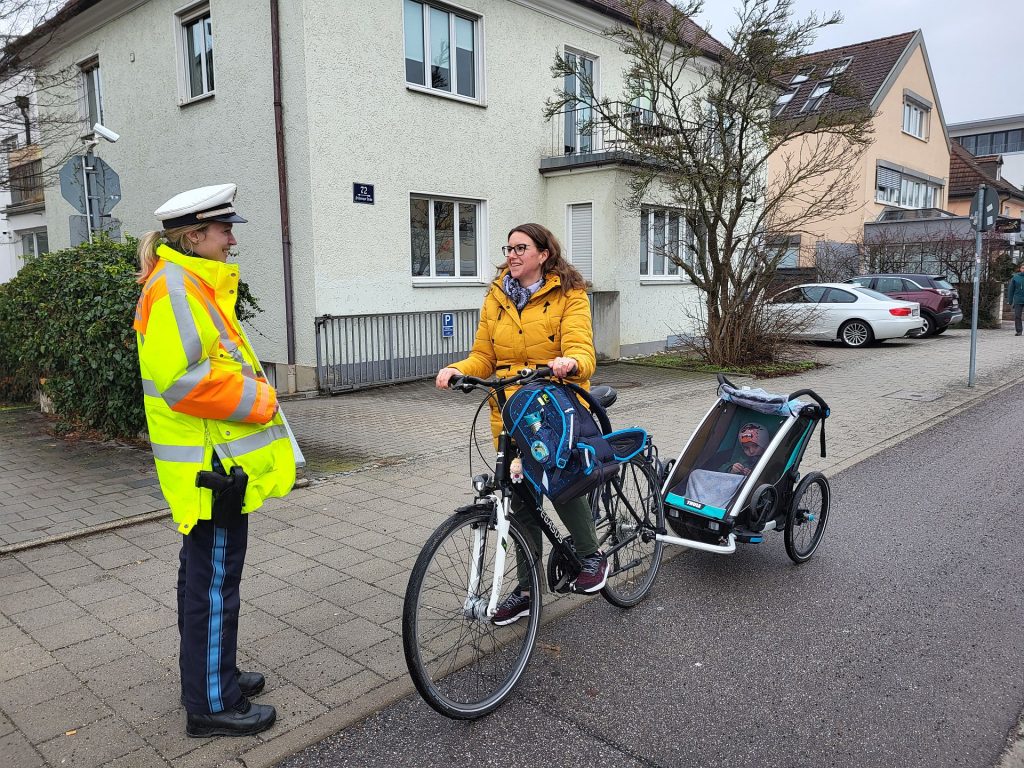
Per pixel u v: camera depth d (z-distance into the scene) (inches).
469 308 486.9
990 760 104.8
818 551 184.7
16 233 790.5
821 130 478.6
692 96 613.3
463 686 120.6
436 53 461.1
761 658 133.3
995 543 188.4
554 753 106.7
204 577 105.9
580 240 536.7
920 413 349.4
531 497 126.9
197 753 104.7
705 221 486.9
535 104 522.6
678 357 542.6
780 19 444.5
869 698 120.3
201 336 98.0
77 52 553.0
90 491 217.2
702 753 106.7
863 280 759.1
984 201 412.2
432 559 110.7
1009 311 1001.5
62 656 129.3
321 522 197.8
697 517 161.6
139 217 524.1
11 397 362.9
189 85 475.5
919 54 1143.6
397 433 304.7
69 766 101.3
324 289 410.6
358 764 104.0
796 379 461.1
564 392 123.6
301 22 390.3
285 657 130.4
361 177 421.4
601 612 151.6
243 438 104.5
